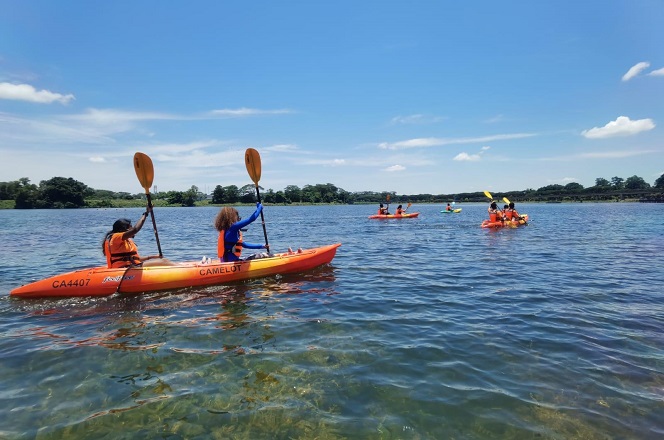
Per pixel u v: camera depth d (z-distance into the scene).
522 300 6.78
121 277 7.10
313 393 3.58
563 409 3.30
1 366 4.15
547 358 4.31
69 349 4.61
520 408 3.32
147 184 8.45
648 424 3.09
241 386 3.71
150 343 4.80
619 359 4.28
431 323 5.53
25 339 4.95
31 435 2.95
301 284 8.05
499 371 4.01
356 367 4.11
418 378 3.86
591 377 3.87
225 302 6.67
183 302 6.66
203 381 3.81
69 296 6.90
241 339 4.92
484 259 11.45
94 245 16.53
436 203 137.50
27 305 6.50
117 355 4.44
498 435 2.96
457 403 3.41
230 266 8.11
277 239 18.27
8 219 42.62
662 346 4.64
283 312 6.08
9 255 13.21
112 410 3.30
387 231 22.45
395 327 5.36
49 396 3.53
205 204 126.44
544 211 54.56
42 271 10.02
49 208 97.06
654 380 3.80
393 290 7.54
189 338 4.96
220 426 3.08
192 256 13.18
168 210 86.88
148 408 3.33
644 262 10.84
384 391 3.61
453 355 4.41
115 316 5.91
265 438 2.93
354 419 3.17
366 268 9.93
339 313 6.03
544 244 15.24
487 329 5.27
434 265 10.40
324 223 31.94
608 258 11.58
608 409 3.30
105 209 95.19
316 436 2.95
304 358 4.33
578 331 5.18
